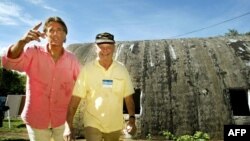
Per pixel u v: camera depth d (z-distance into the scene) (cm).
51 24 353
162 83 1476
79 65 397
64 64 371
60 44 359
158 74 1520
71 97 387
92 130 385
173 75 1503
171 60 1595
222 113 1359
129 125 406
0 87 3353
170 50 1684
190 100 1395
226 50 1644
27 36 320
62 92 376
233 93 1991
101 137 391
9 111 1862
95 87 384
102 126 385
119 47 1791
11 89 3412
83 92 385
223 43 1736
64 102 382
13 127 1825
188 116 1357
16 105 1931
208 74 1488
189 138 1260
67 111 384
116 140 407
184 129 1335
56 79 367
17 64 341
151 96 1435
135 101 1769
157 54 1656
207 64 1546
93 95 385
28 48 355
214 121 1341
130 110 410
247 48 1661
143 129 1367
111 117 387
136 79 1515
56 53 365
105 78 385
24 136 1427
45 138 373
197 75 1488
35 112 361
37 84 359
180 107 1383
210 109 1367
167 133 1327
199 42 1767
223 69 1509
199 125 1337
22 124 1981
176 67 1545
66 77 375
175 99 1407
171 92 1432
